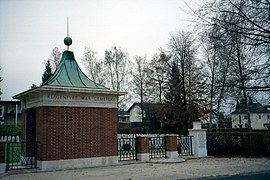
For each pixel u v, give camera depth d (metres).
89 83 17.50
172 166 15.98
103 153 16.33
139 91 52.88
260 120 62.03
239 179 11.91
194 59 39.03
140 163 17.19
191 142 20.94
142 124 55.09
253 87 14.26
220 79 15.32
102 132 16.52
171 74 39.28
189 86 36.00
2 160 13.67
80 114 15.89
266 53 13.63
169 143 18.91
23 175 13.30
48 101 15.00
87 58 54.53
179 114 37.28
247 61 14.18
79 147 15.59
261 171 14.02
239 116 62.78
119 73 55.03
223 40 13.66
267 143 20.86
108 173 13.62
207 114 37.91
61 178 12.35
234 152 21.75
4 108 57.69
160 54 41.78
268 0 13.30
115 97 17.30
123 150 20.09
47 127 14.78
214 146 22.14
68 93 15.62
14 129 37.16
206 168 15.12
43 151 14.56
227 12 13.46
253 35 13.25
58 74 17.20
